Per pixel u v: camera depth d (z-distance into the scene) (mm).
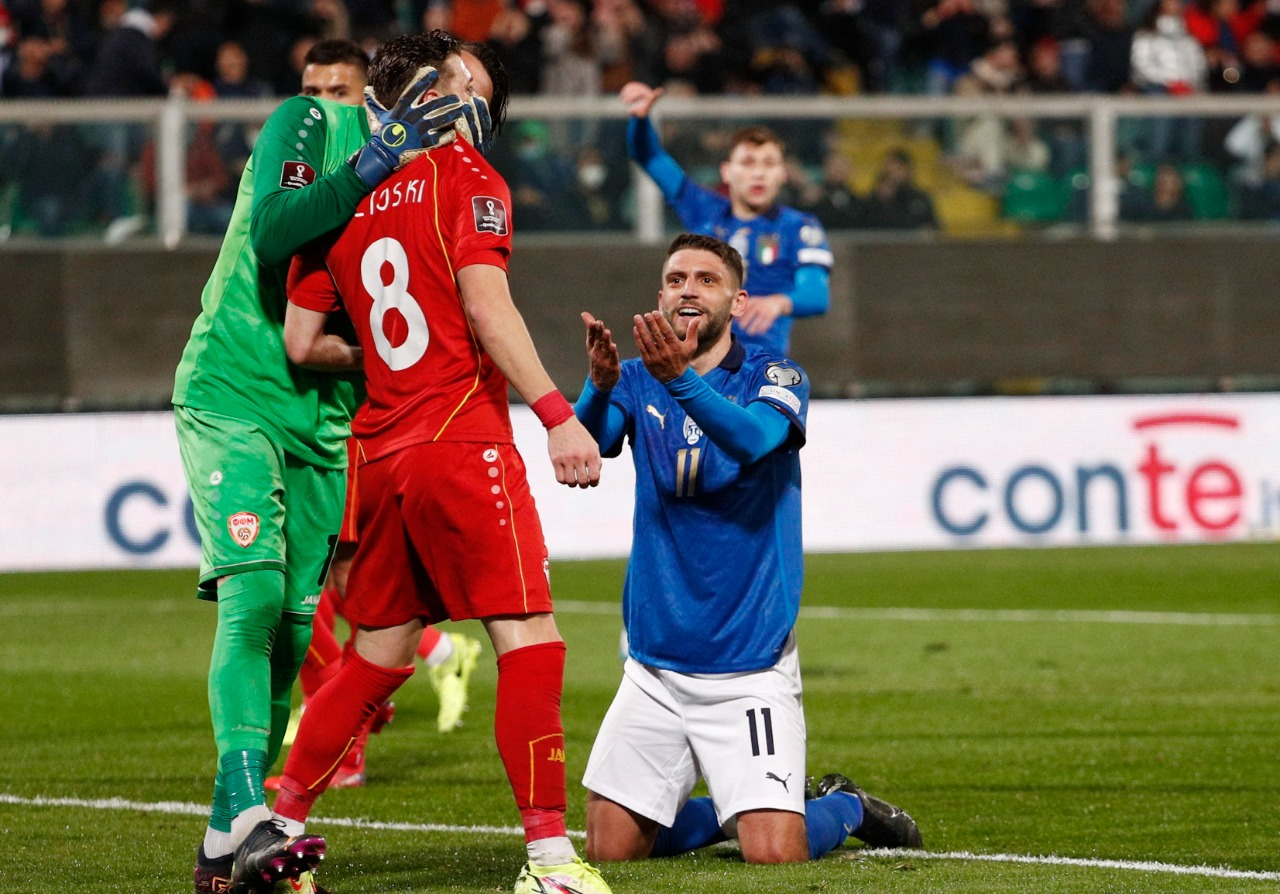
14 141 49875
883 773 20688
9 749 22766
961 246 53812
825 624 36438
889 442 52188
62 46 58125
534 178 52031
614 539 50938
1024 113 54125
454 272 13203
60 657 32156
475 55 14656
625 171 52344
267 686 13789
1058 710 25484
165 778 20703
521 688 13305
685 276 15906
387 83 13711
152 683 28953
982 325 54125
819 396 53312
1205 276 55094
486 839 16938
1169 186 55062
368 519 13680
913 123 53500
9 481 48000
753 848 15414
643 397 15969
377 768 21484
